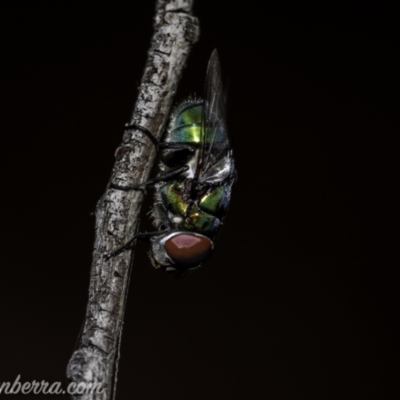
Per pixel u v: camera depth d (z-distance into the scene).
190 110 0.10
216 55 0.10
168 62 0.09
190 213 0.10
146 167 0.09
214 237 0.10
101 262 0.09
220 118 0.10
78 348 0.09
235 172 0.10
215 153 0.10
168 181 0.10
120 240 0.09
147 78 0.09
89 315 0.09
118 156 0.09
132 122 0.09
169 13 0.09
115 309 0.09
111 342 0.09
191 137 0.10
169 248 0.10
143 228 0.11
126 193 0.09
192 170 0.10
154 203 0.10
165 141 0.10
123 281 0.09
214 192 0.10
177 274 0.10
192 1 0.09
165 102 0.09
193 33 0.09
